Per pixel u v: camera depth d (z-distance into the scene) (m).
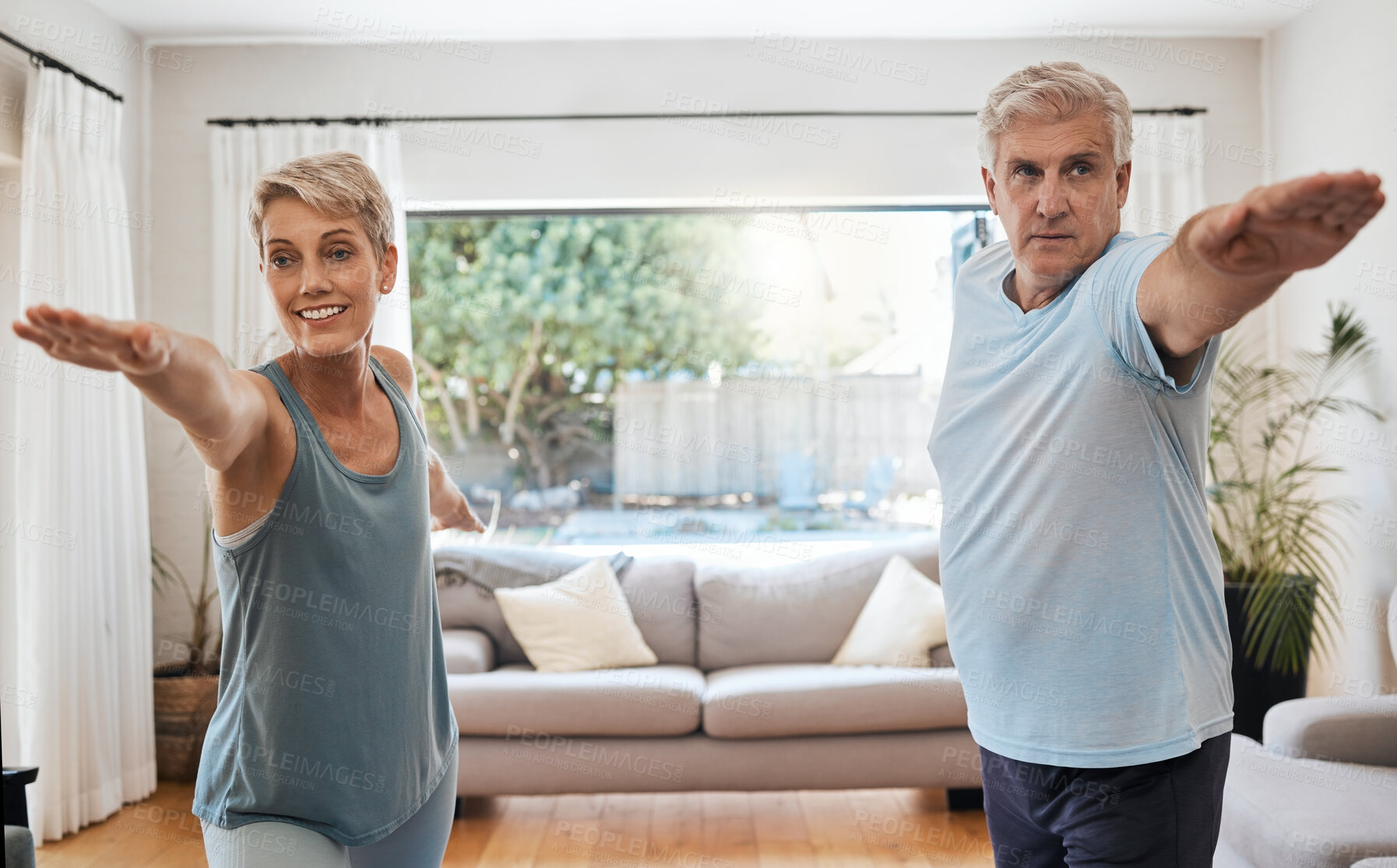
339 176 1.10
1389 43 3.39
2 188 3.30
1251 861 2.02
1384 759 2.31
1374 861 1.70
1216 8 3.95
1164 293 1.00
